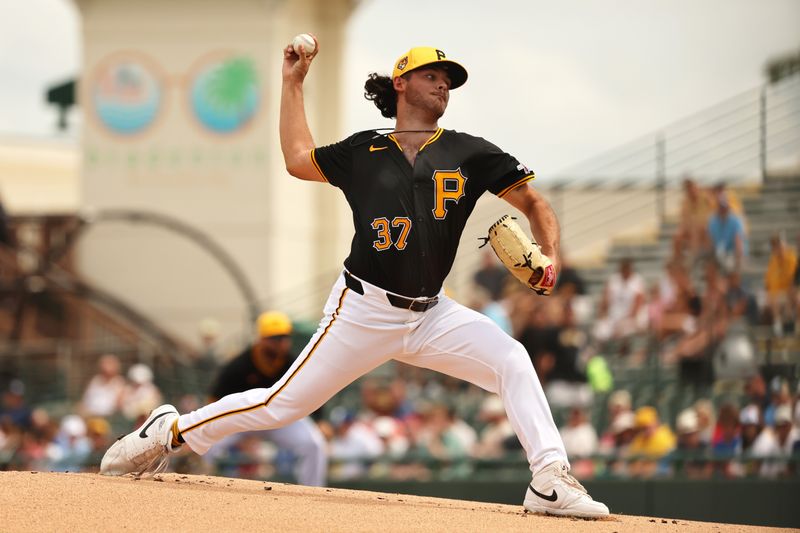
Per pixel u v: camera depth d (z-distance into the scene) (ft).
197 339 250.37
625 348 165.27
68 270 249.55
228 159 250.98
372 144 64.28
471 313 65.21
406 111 64.90
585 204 212.23
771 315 151.02
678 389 153.07
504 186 64.59
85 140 258.37
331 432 135.03
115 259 255.91
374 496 71.61
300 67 66.85
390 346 64.64
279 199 250.37
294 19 256.32
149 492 64.75
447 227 63.41
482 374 64.90
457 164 63.67
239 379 123.75
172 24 253.65
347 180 64.95
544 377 151.64
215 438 69.21
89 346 228.63
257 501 63.82
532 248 63.05
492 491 130.93
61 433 171.94
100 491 64.18
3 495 61.82
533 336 152.76
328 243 264.93
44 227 239.09
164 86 254.47
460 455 145.28
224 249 249.75
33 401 207.72
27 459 161.68
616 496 125.80
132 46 256.11
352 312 64.03
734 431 132.36
